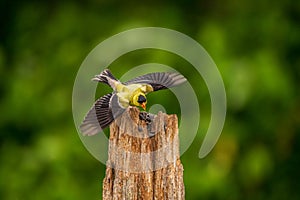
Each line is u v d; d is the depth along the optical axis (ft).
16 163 40.09
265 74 38.17
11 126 40.73
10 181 39.70
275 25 41.01
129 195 19.85
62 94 40.19
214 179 37.93
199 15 41.60
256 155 39.75
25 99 40.45
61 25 41.55
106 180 20.11
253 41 40.60
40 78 40.88
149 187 19.89
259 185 40.50
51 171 38.96
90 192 38.70
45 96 40.40
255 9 41.47
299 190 42.68
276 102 39.04
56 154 38.63
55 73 40.73
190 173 37.76
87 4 41.86
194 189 37.86
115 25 40.81
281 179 42.11
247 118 39.37
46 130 39.86
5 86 41.34
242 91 37.40
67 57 40.70
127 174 19.92
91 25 41.24
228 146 38.81
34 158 39.04
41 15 42.34
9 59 42.39
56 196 38.63
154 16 41.09
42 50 41.60
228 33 40.50
